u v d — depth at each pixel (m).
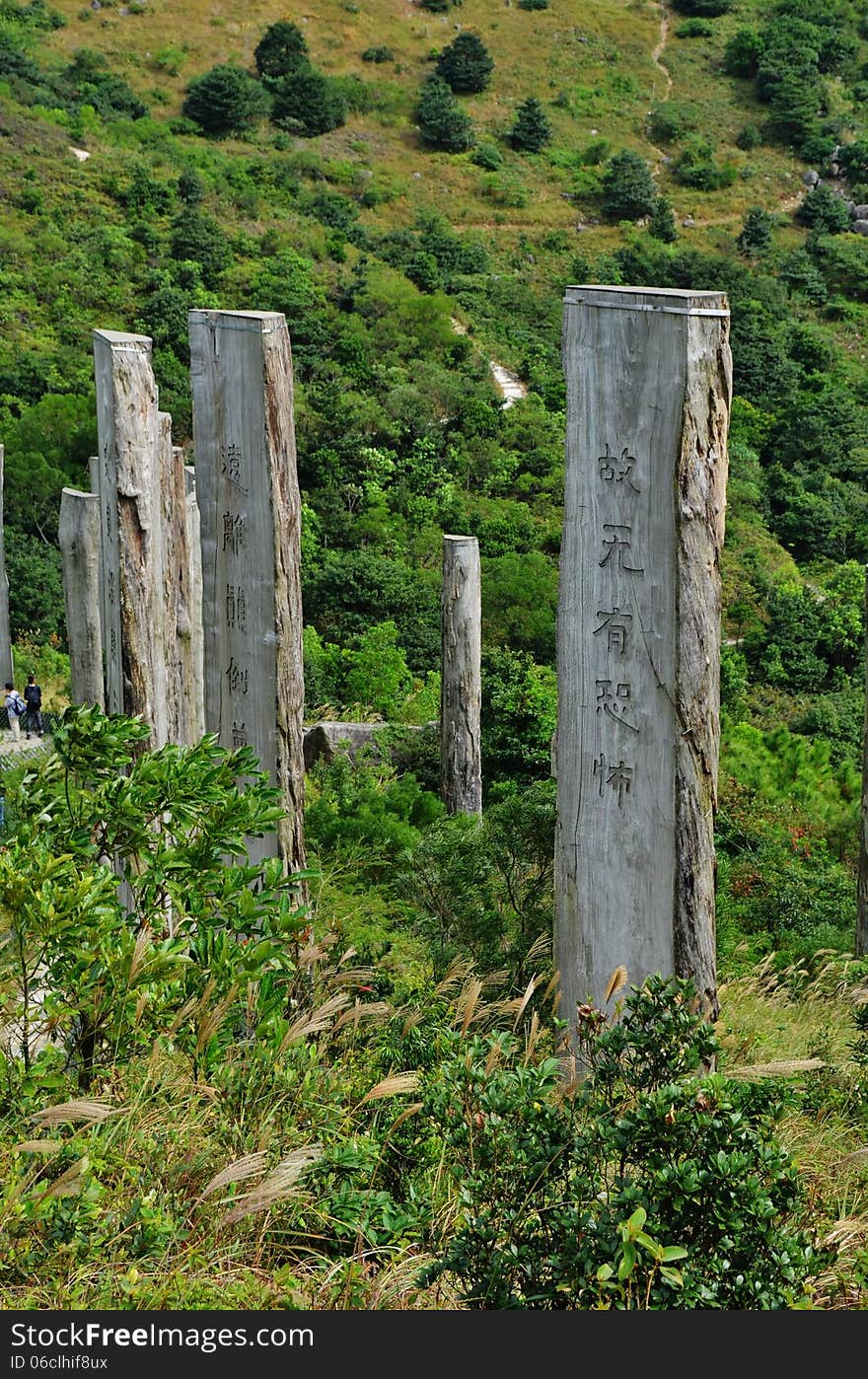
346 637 22.36
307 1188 3.75
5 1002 4.26
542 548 26.38
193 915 4.30
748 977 7.29
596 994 5.34
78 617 12.29
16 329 28.42
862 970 7.14
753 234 42.41
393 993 5.57
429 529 26.36
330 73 49.03
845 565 27.36
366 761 13.66
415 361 30.64
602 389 4.99
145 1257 3.33
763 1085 3.72
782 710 22.25
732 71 52.91
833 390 33.69
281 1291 3.35
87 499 12.09
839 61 53.06
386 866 9.32
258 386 5.96
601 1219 3.09
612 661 5.13
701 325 4.77
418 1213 3.73
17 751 13.58
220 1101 3.94
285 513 6.07
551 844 7.09
